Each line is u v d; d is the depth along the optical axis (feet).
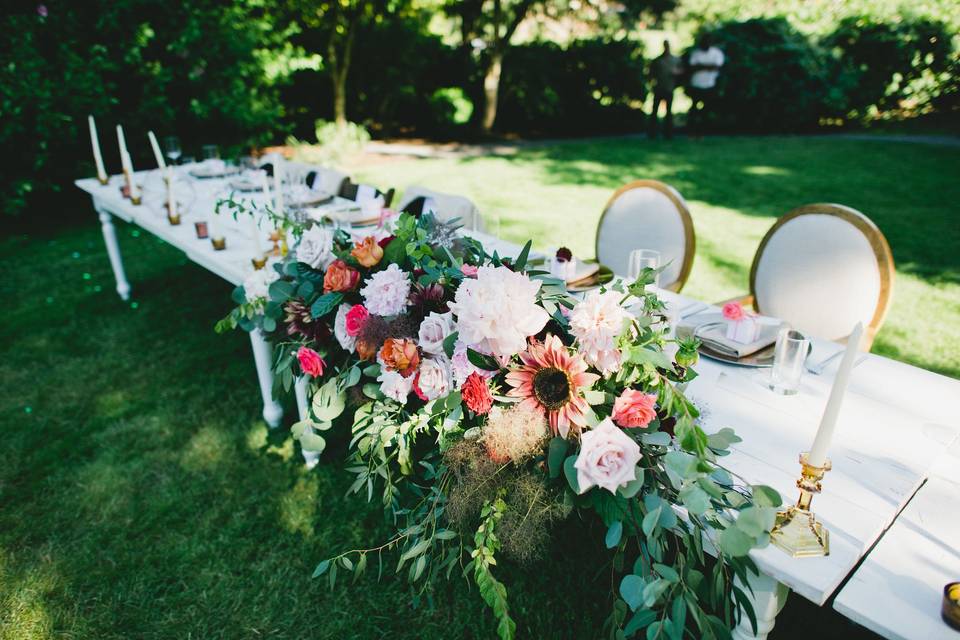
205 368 11.38
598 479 3.65
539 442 4.05
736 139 33.68
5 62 17.42
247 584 6.92
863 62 34.91
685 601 3.64
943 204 19.58
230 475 8.58
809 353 6.13
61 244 18.48
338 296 5.15
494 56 35.63
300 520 7.76
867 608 3.36
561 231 18.62
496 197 22.71
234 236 9.95
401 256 5.10
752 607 3.82
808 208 7.91
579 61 38.68
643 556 3.92
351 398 5.35
